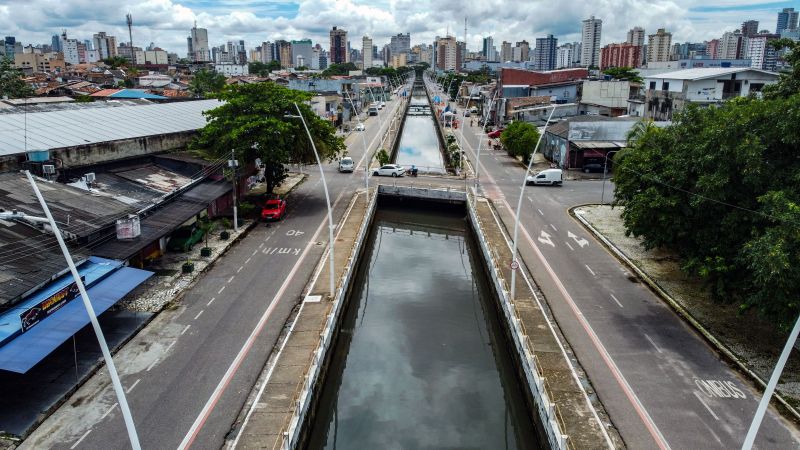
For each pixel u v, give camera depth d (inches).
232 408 949.2
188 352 1125.1
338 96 4911.4
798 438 876.6
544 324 1243.8
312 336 1178.0
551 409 895.7
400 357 1322.6
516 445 1021.2
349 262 1573.6
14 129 1771.7
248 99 2113.7
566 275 1545.3
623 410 947.3
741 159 1094.4
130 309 1300.4
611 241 1809.8
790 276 917.8
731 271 1155.3
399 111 6220.5
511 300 1323.8
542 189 2581.2
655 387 1012.5
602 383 1025.5
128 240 1393.9
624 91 3961.6
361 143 3907.5
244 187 2351.1
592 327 1241.4
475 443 1016.9
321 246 1779.0
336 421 1073.5
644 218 1330.0
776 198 988.6
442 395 1168.2
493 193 2502.5
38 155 1496.1
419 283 1793.8
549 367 1066.7
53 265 1147.9
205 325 1238.9
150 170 1977.1
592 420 910.4
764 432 888.9
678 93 3068.4
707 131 1195.9
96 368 1055.6
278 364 1069.1
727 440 873.5
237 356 1112.2
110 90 4419.3
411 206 2628.0
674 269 1565.0
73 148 1727.4
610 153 2901.1
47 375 1026.1
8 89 3833.7
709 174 1162.0
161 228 1518.2
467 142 3944.4
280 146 2039.9
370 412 1104.8
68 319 1035.9
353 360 1304.1
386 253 2085.4
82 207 1438.2
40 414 917.2
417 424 1068.5
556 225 2014.0
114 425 901.8
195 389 1000.2
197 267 1568.7
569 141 2928.2
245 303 1354.6
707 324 1237.7
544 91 4498.0
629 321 1269.7
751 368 1062.4
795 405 952.3
